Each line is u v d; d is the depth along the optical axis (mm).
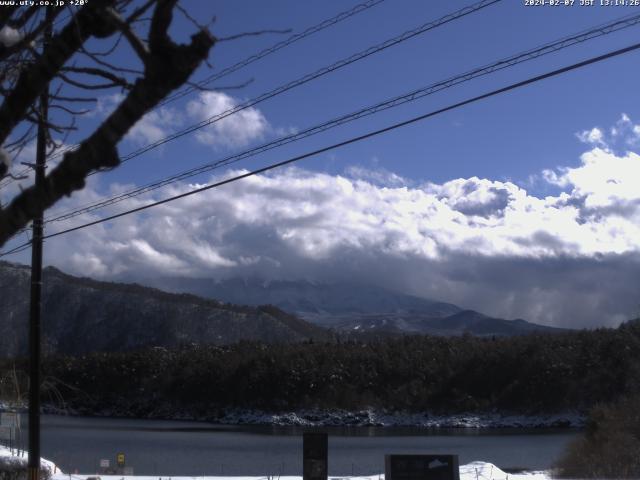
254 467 51500
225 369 128625
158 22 4043
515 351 121062
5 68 5164
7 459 26391
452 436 92938
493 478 26625
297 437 89062
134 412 125875
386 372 127000
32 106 5426
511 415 113188
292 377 125125
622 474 28812
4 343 197875
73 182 4293
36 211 4320
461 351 127188
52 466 27562
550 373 114062
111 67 5223
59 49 4598
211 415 123562
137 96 4129
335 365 126750
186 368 131000
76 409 126062
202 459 59406
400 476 17828
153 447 71812
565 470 31203
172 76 4086
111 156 4270
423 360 128500
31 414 20641
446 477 17781
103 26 4539
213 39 4090
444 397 120375
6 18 4891
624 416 35062
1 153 4730
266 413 120625
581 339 119000
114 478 25688
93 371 133500
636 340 110750
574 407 110000
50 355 160375
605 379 109125
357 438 91125
